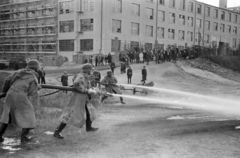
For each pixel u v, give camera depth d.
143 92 15.85
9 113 5.43
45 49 47.75
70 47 44.34
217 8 62.50
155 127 7.14
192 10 56.28
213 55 41.00
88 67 6.13
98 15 40.62
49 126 6.99
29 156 4.81
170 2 51.84
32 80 5.58
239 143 5.73
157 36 49.56
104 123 7.62
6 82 5.50
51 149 5.21
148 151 5.15
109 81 11.92
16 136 6.12
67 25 44.66
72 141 5.77
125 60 32.72
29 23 50.28
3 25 55.03
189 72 32.09
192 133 6.54
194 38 57.09
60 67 37.59
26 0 50.12
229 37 67.06
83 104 6.00
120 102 12.66
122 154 4.97
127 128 7.02
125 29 43.72
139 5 45.97
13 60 32.69
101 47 40.88
